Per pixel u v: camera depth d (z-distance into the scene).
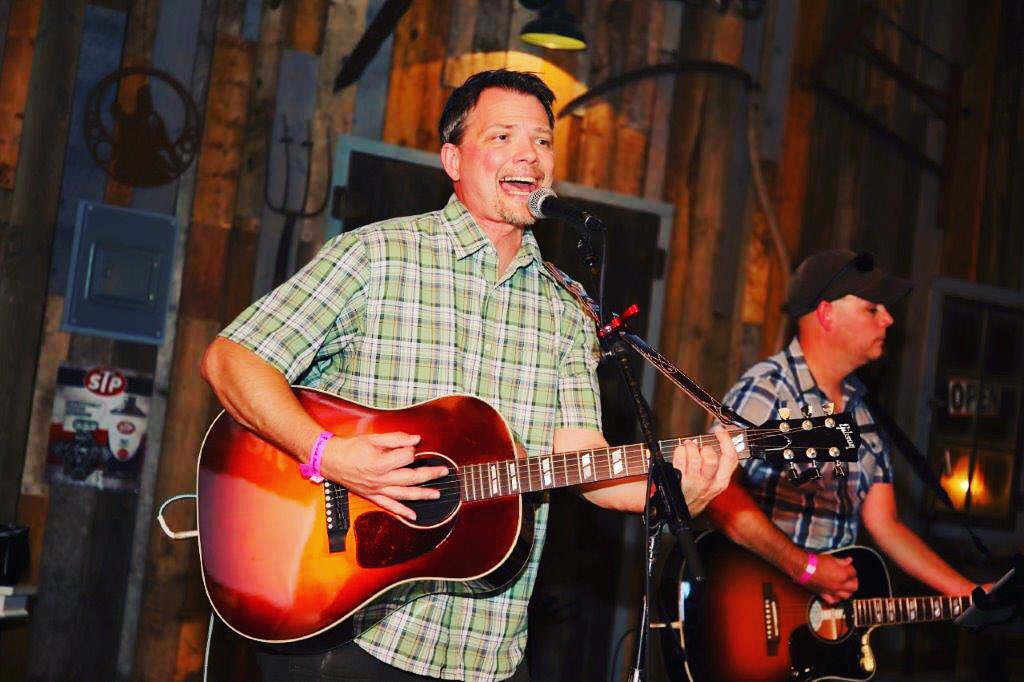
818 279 3.44
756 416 3.34
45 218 4.15
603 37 5.03
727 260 5.23
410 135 4.68
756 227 5.29
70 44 4.22
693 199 5.18
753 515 3.11
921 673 5.40
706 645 3.17
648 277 5.05
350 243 2.26
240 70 4.44
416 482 2.15
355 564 2.19
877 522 3.48
